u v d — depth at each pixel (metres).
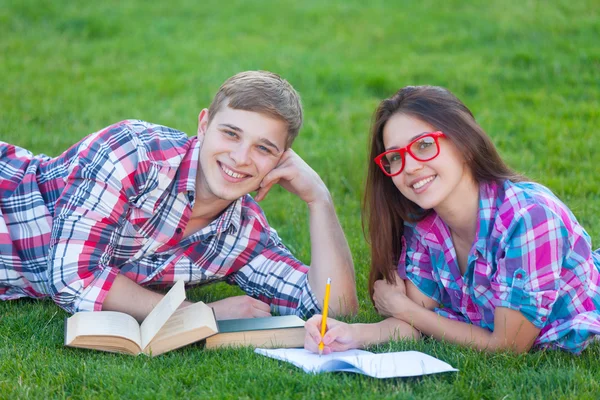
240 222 3.62
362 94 8.02
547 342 3.06
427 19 10.65
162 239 3.42
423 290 3.32
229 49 9.63
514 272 2.94
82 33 10.28
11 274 3.50
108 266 3.25
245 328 3.06
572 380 2.71
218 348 2.99
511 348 3.00
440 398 2.56
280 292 3.59
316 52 9.46
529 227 2.93
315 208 3.54
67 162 3.55
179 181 3.34
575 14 9.99
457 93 7.78
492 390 2.67
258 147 3.24
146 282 3.50
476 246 3.07
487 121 6.78
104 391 2.63
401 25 10.47
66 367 2.79
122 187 3.22
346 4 11.77
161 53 9.57
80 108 7.39
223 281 3.96
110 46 9.80
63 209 3.24
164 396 2.57
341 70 8.45
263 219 3.72
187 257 3.54
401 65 8.70
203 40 10.17
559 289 3.07
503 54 8.78
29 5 11.17
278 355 2.88
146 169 3.26
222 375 2.73
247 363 2.85
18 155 3.69
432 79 8.16
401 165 3.08
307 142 6.50
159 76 8.62
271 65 8.73
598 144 6.12
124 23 10.88
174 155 3.33
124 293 3.24
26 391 2.59
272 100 3.21
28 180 3.54
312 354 2.92
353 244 4.54
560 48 8.83
